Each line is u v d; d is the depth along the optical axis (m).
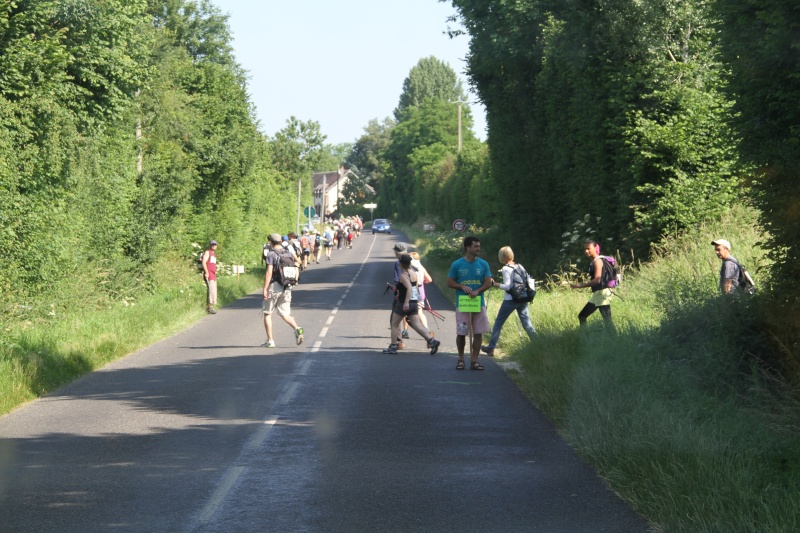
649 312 16.53
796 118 9.65
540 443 8.91
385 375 13.76
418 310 16.33
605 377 10.20
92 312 20.62
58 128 20.27
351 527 6.11
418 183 122.94
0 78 18.72
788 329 9.53
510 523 6.20
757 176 9.77
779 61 9.41
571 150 30.81
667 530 5.86
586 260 27.33
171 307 22.94
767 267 10.06
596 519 6.28
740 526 5.51
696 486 6.35
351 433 9.42
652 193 24.34
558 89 31.42
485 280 14.37
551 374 11.91
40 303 19.11
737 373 9.71
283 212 68.75
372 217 162.62
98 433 9.44
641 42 24.16
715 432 7.56
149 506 6.64
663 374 9.95
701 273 18.19
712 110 23.45
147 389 12.48
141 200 28.78
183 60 39.81
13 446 8.80
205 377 13.60
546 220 36.28
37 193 20.14
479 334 14.28
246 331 20.72
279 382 13.09
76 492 7.04
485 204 63.84
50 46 19.25
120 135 27.86
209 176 40.09
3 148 18.22
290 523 6.20
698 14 23.00
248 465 7.98
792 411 8.30
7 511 6.50
